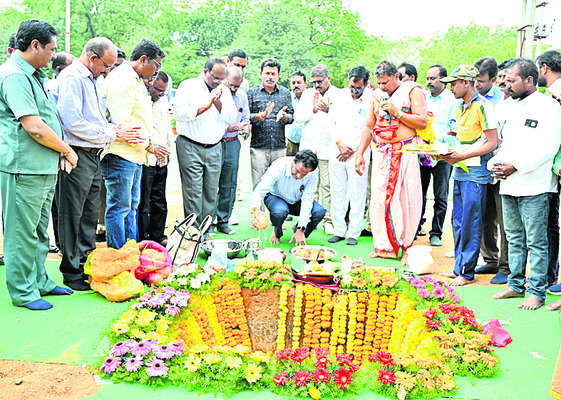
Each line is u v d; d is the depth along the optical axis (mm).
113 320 3613
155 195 6219
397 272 4070
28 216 4086
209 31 42406
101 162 4980
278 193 6184
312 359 3312
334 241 6555
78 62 4484
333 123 6582
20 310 4141
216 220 7145
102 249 4613
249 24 43062
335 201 6559
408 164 5594
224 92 6301
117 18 37656
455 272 5199
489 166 4547
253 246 5207
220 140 6273
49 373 3199
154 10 39156
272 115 7008
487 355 3344
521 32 9070
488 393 3066
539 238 4406
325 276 3877
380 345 3811
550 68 4516
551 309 4402
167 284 3920
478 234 5055
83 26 36281
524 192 4395
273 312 3959
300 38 42812
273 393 3062
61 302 4352
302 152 5629
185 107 5730
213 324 3889
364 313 3846
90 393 2990
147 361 3180
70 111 4391
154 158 5984
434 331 3586
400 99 5539
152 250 4926
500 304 4559
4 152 4016
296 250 4824
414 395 3004
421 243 6762
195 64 39594
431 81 6582
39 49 3984
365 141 5891
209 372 3104
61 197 4559
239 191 9477
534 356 3566
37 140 4008
